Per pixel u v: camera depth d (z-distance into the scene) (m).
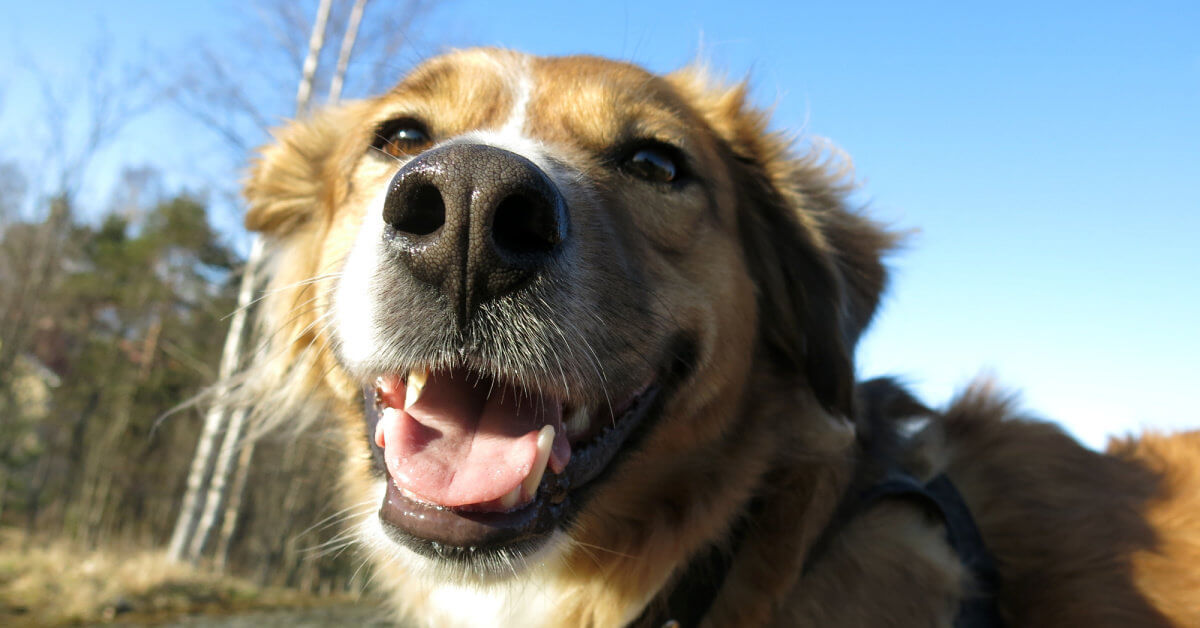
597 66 0.31
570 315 0.23
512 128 0.29
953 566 0.26
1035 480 0.29
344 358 0.23
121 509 3.54
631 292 0.25
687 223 0.29
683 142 0.29
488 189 0.20
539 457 0.22
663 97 0.30
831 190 0.36
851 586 0.26
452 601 0.30
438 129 0.30
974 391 0.33
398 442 0.23
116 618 1.31
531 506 0.23
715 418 0.28
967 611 0.26
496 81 0.30
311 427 0.37
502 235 0.21
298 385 0.35
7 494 3.18
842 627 0.26
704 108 0.35
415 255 0.21
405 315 0.22
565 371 0.23
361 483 0.30
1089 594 0.27
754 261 0.33
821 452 0.28
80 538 2.80
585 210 0.25
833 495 0.27
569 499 0.25
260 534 2.80
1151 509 0.29
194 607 1.48
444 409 0.24
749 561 0.27
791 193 0.33
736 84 0.35
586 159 0.28
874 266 0.35
